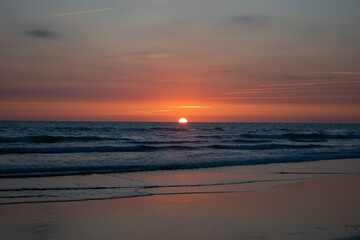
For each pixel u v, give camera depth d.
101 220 8.35
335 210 9.48
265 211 9.31
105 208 9.48
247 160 20.67
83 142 36.19
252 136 49.59
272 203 10.27
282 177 15.23
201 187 12.68
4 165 16.56
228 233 7.44
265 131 74.75
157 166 17.80
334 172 16.98
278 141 41.75
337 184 13.73
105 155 22.20
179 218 8.59
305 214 9.02
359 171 17.52
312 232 7.48
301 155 24.02
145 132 60.69
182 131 66.25
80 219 8.41
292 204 10.16
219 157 21.95
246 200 10.66
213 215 8.89
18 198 10.39
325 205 10.07
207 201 10.47
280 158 21.86
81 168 16.61
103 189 12.00
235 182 13.80
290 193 11.80
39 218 8.41
